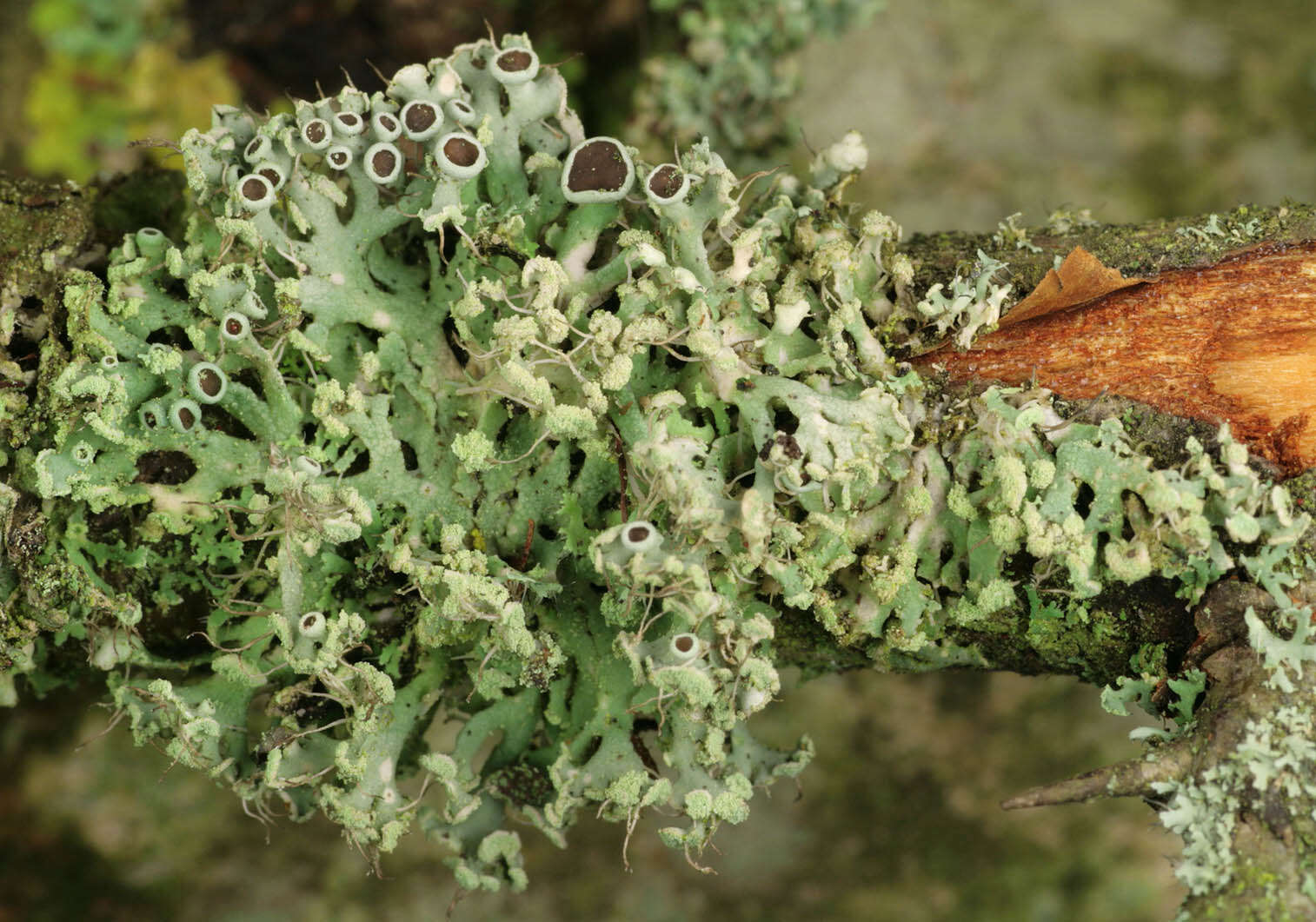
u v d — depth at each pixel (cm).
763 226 9
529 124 9
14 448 9
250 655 9
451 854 9
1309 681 9
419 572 9
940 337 9
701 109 12
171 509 9
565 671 9
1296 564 9
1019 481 9
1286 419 9
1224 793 9
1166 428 9
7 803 13
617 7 12
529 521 9
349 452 9
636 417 9
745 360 9
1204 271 9
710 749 9
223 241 9
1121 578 9
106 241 9
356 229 9
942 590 9
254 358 9
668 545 9
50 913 13
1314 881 9
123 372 9
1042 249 9
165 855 13
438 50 13
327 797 9
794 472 9
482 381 9
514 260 9
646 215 9
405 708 9
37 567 9
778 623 9
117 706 9
